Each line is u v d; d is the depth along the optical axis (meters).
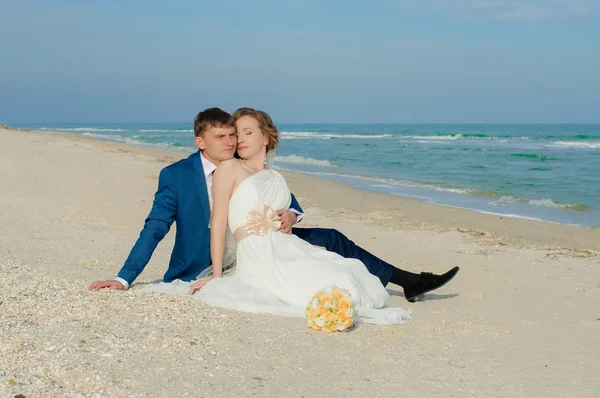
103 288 4.80
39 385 3.03
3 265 5.48
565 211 13.45
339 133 81.69
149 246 5.00
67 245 7.41
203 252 5.17
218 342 3.81
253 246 4.83
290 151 37.34
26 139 26.00
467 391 3.34
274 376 3.38
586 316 5.12
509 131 98.19
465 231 9.91
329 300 4.23
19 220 8.89
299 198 13.65
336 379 3.40
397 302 5.48
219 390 3.13
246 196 4.85
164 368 3.33
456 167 24.86
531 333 4.57
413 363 3.74
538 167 24.75
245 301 4.60
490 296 5.84
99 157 19.61
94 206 10.58
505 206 14.09
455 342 4.24
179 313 4.26
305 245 4.98
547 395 3.33
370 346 4.02
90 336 3.70
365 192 15.00
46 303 4.30
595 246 9.34
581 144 45.00
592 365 3.85
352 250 5.34
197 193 5.07
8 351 3.39
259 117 5.07
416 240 8.96
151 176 15.08
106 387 3.04
